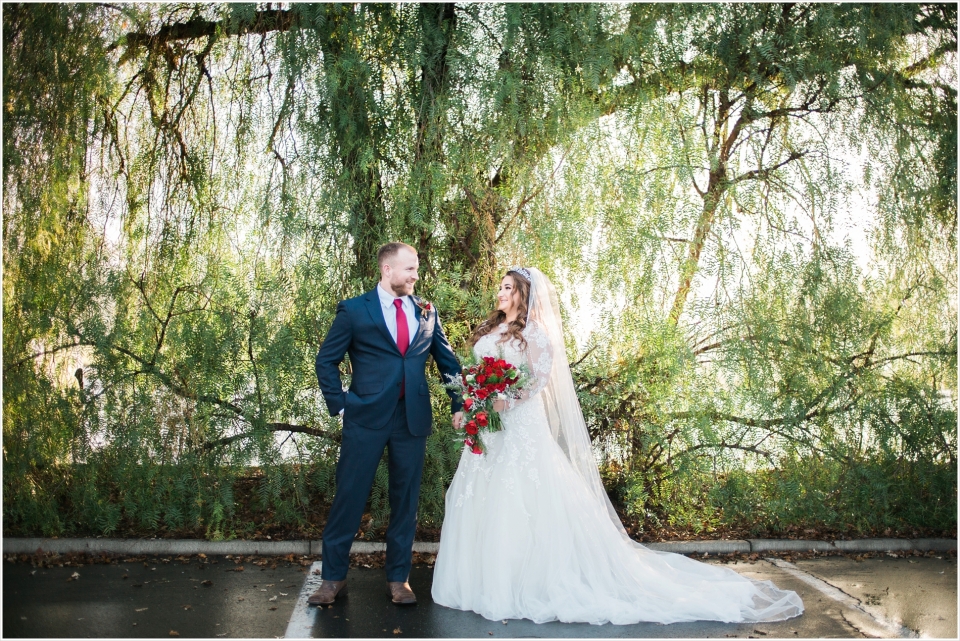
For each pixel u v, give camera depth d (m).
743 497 4.60
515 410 3.66
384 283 3.63
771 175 4.57
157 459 4.42
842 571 4.09
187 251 4.50
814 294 4.53
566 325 4.53
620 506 4.78
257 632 3.13
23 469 4.38
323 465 4.54
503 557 3.44
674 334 4.41
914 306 4.82
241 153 4.46
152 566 4.01
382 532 4.52
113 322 4.40
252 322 4.37
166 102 4.63
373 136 4.43
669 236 4.53
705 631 3.19
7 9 4.45
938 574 4.04
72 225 4.53
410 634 3.14
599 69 4.23
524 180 4.40
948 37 4.82
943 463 4.76
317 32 4.34
